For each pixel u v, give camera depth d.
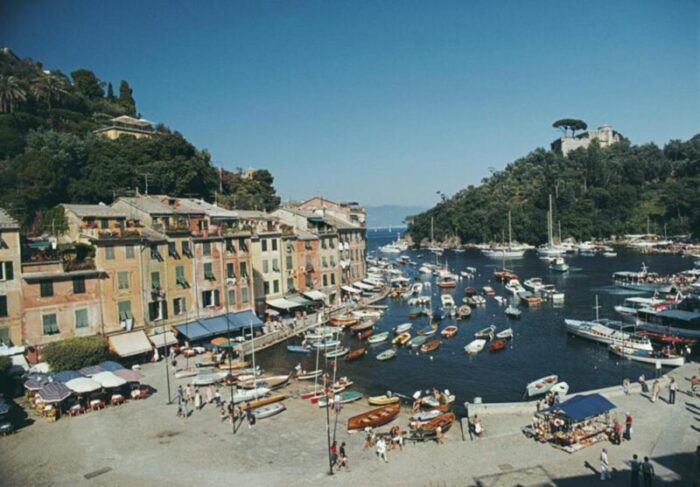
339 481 40.16
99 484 40.12
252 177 183.12
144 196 95.31
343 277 135.75
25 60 159.88
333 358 82.44
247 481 40.47
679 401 53.69
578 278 172.50
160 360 75.44
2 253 62.28
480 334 95.38
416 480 39.81
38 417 54.22
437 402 60.06
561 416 48.12
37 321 65.12
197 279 85.31
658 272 178.38
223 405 56.94
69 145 120.19
